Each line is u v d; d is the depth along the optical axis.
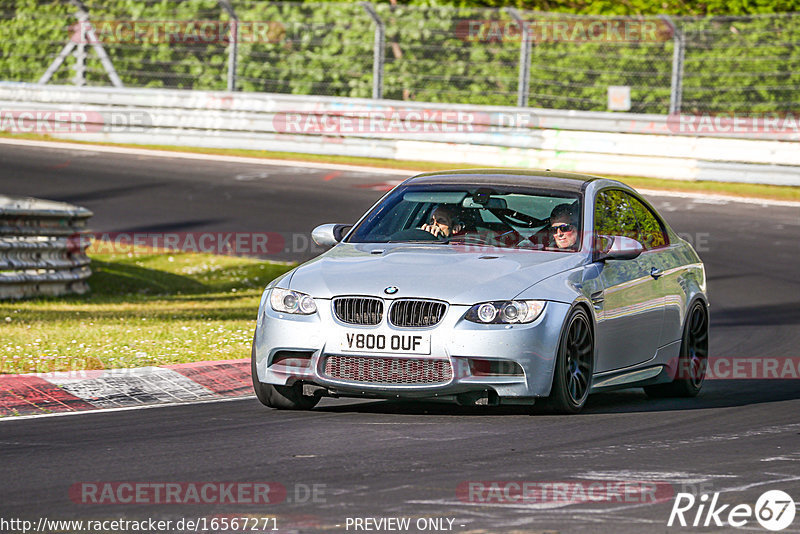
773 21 82.12
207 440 21.59
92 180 71.56
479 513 16.47
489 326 23.02
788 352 35.72
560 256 25.33
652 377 27.41
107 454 20.36
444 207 26.75
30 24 94.06
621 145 77.62
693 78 83.00
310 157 83.50
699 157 76.44
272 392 24.52
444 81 87.44
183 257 53.84
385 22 87.88
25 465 19.47
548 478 18.66
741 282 49.53
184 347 32.03
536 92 85.06
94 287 48.81
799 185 74.94
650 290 27.17
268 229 59.75
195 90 89.50
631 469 19.41
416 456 20.22
